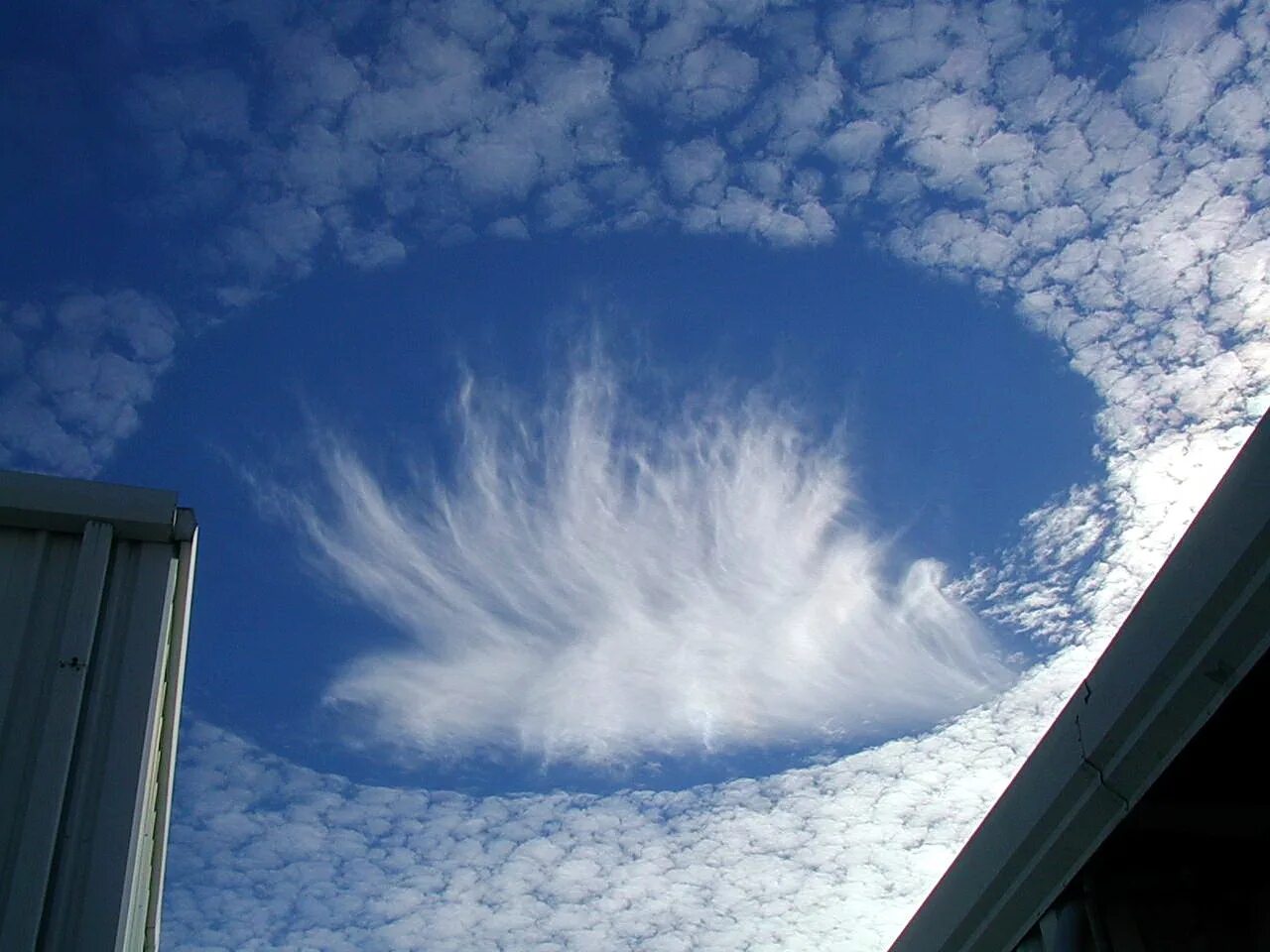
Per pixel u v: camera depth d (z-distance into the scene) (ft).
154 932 21.49
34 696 18.25
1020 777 18.89
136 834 17.67
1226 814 17.47
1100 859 18.12
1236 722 16.47
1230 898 17.53
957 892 20.77
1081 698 17.33
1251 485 14.39
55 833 17.21
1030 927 19.29
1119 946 17.46
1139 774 16.46
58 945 16.55
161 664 19.29
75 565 19.57
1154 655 15.81
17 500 19.76
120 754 18.24
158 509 20.39
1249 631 14.76
